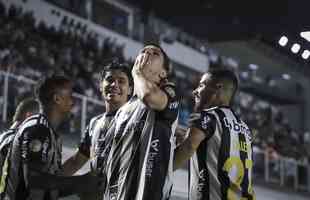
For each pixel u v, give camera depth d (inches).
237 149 121.3
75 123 338.6
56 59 508.7
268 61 719.7
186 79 650.2
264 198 491.5
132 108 107.0
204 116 120.1
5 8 498.6
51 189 116.3
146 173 99.8
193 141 117.0
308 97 793.6
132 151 102.0
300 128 795.4
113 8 613.6
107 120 146.7
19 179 122.0
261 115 703.7
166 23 662.5
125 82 147.4
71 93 133.8
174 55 656.4
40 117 125.4
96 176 115.9
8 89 319.9
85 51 554.9
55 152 126.0
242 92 719.7
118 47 607.8
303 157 665.0
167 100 100.1
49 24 539.2
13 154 123.7
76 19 570.9
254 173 486.9
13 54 464.8
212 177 118.7
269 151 575.5
